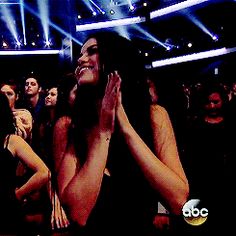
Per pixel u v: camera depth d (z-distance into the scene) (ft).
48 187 5.37
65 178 3.57
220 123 7.58
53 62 26.53
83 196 3.46
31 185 5.27
